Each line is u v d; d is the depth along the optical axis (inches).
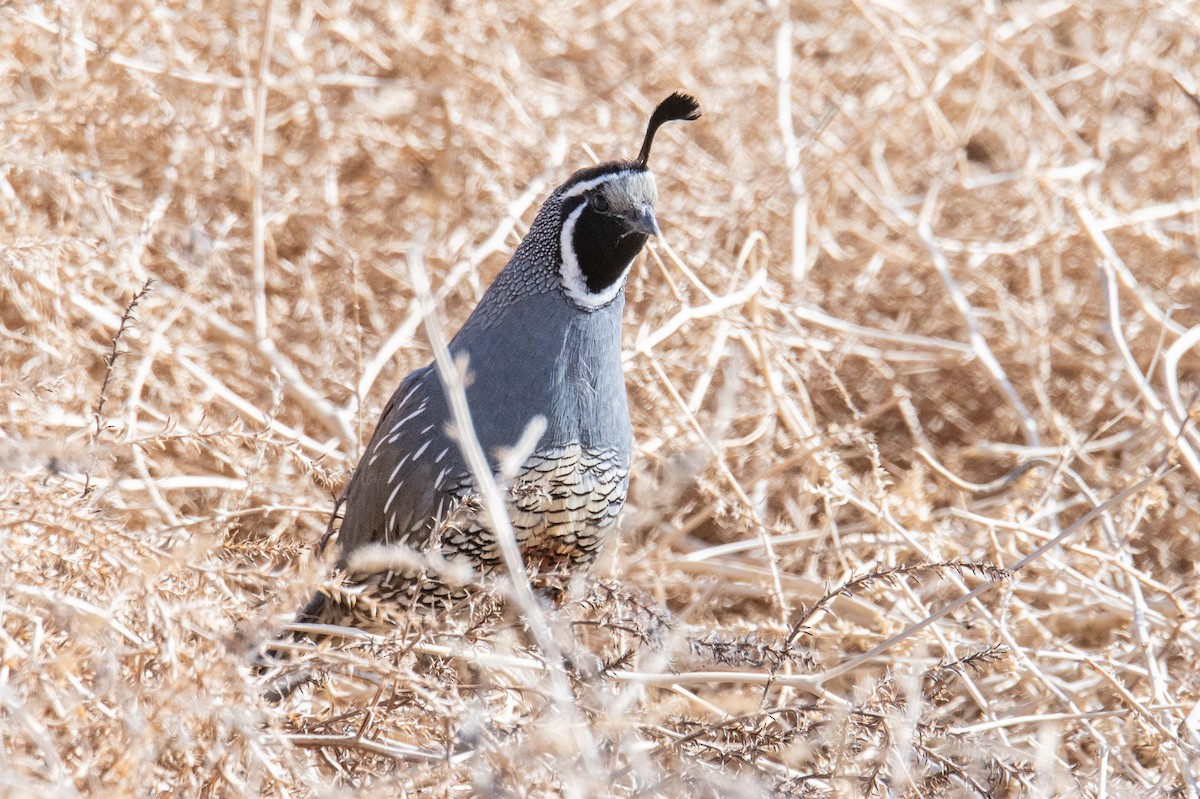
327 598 363.3
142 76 510.6
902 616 410.0
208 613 272.4
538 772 276.2
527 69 617.0
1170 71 643.5
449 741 280.8
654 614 317.7
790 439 465.4
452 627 313.1
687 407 460.8
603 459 353.1
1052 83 662.5
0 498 282.4
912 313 561.3
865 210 599.2
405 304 514.3
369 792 270.2
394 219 553.0
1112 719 373.7
